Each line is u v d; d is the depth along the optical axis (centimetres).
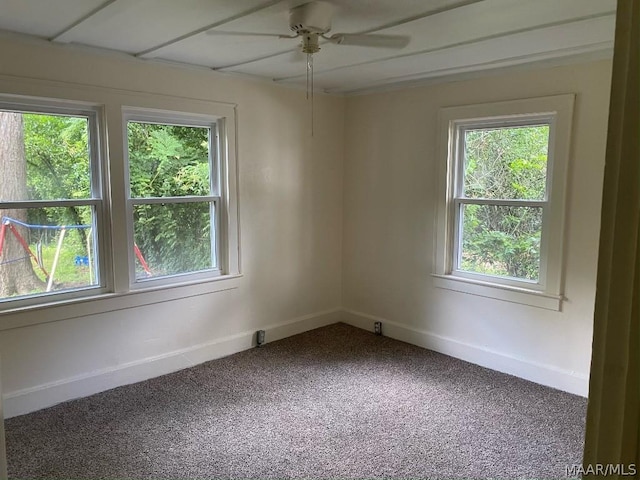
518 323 359
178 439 271
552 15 237
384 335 452
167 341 364
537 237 349
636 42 82
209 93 368
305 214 448
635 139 83
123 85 323
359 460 252
